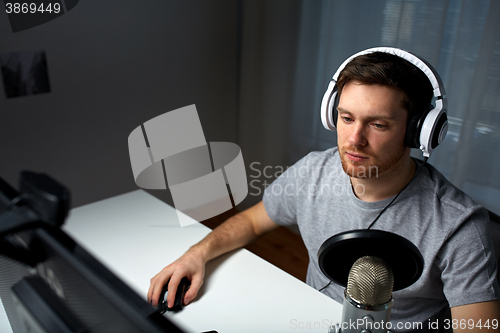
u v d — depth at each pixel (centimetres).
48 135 208
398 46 198
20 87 192
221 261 107
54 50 198
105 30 213
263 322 85
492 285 86
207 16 255
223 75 277
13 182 202
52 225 42
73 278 45
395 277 66
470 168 189
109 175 238
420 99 87
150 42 233
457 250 91
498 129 175
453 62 182
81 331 47
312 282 121
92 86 217
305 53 238
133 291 43
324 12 223
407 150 96
